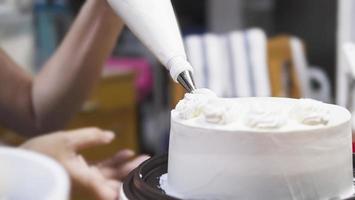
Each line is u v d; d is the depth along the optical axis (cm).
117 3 88
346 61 190
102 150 249
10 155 58
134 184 79
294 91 307
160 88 409
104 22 122
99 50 125
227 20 483
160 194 74
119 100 324
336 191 76
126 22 87
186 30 452
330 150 75
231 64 298
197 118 78
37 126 135
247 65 297
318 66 383
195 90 82
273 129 73
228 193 74
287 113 77
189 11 475
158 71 405
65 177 55
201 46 293
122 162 112
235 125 75
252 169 73
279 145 73
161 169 87
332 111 81
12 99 136
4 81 137
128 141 337
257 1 467
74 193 97
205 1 479
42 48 325
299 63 309
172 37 84
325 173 75
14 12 311
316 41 391
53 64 136
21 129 137
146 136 412
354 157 85
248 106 79
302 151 73
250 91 295
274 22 447
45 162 57
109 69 326
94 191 97
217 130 74
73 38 130
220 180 74
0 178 58
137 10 85
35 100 135
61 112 133
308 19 402
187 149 77
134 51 407
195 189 76
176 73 82
